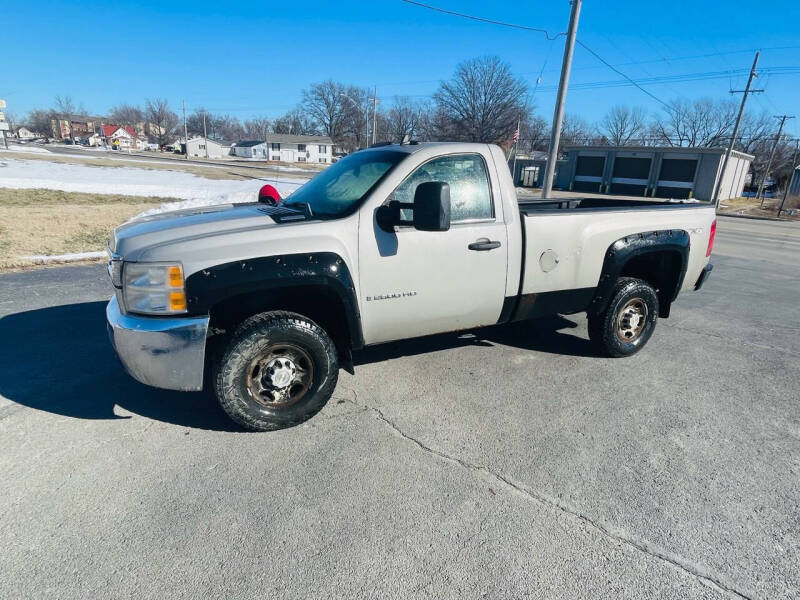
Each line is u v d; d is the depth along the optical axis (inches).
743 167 1983.3
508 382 162.9
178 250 114.7
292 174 1706.4
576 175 1886.1
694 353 196.9
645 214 179.8
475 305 152.3
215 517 98.0
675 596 83.0
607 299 175.3
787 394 161.8
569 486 111.0
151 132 5438.0
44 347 178.1
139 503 101.3
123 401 141.8
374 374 166.1
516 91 2522.1
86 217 469.7
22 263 310.5
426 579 84.8
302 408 129.8
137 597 79.7
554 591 83.1
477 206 147.1
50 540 91.0
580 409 146.5
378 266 133.3
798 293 326.6
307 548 90.9
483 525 98.0
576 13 584.4
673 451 126.0
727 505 106.0
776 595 83.7
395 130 3526.1
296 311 136.9
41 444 120.0
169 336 114.3
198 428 129.6
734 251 551.5
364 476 112.3
